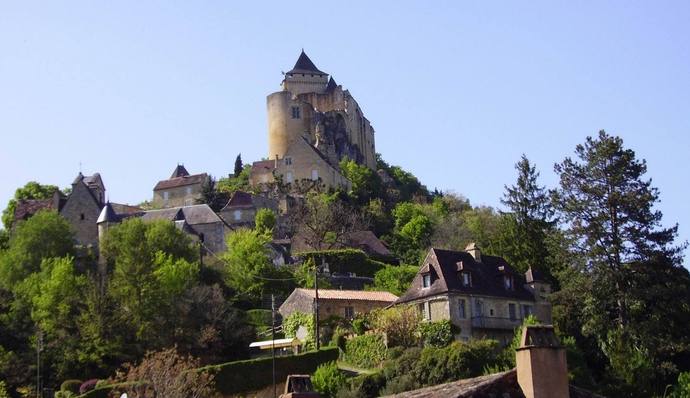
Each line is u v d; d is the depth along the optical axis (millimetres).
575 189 83250
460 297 80812
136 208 159375
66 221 116625
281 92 195500
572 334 79375
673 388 67938
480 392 25812
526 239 104250
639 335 73625
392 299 93812
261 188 176375
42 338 85312
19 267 107562
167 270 92625
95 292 90500
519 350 26188
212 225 140500
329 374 70062
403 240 156125
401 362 69438
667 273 77750
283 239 146000
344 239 145125
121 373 74125
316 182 175375
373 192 186000
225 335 89375
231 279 112438
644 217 80000
